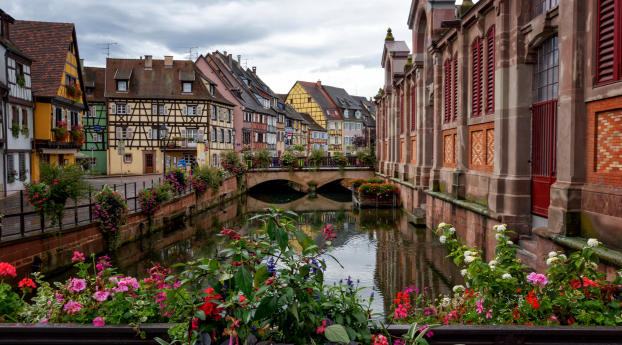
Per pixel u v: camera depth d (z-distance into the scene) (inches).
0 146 824.3
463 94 565.9
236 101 1994.3
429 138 803.4
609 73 273.9
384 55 1273.4
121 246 612.1
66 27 1155.3
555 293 159.5
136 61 1739.7
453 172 577.0
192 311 109.6
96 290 136.3
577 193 292.2
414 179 841.5
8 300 139.6
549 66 378.3
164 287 139.4
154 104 1652.3
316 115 3223.4
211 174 1093.8
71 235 499.8
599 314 145.7
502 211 425.7
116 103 1640.0
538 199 391.9
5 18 878.4
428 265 496.1
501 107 427.8
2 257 395.9
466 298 180.9
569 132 297.3
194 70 1734.7
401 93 1103.6
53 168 497.0
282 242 102.5
